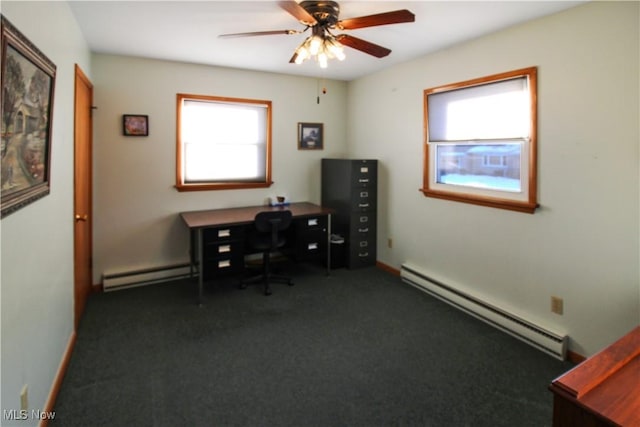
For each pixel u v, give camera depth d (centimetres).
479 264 320
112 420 192
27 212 159
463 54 321
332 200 461
